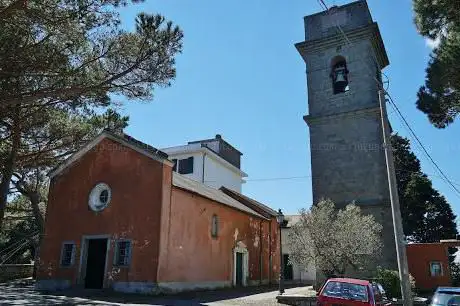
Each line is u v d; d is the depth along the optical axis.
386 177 23.16
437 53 17.08
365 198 23.25
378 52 27.47
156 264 19.94
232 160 50.22
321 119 25.42
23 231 37.16
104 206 22.69
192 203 23.72
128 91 17.11
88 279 22.23
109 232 21.98
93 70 16.23
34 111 17.75
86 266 22.45
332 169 24.47
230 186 47.62
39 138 21.70
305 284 33.72
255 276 31.39
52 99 17.11
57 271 22.89
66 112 19.70
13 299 16.77
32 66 14.23
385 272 19.47
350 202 23.42
